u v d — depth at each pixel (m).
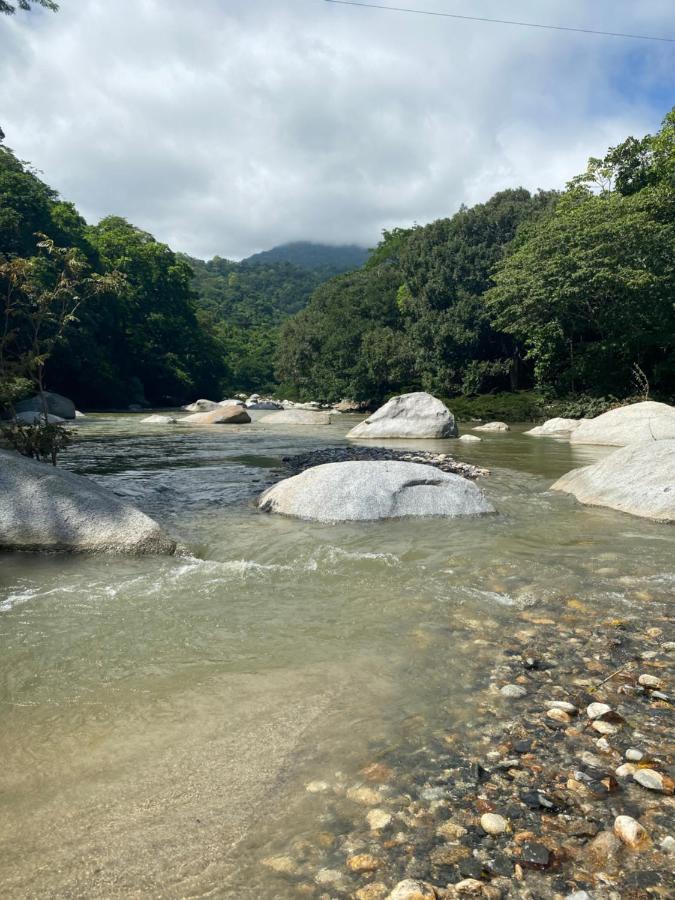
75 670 3.38
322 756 2.60
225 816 2.25
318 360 52.59
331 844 2.12
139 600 4.51
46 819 2.22
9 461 6.29
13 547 5.72
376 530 6.67
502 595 4.63
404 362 43.19
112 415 36.12
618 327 26.22
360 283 54.44
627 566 5.32
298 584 4.90
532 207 40.66
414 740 2.71
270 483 9.89
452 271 40.44
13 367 9.46
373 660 3.52
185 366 59.66
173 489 9.28
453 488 7.61
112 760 2.57
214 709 2.98
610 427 16.83
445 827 2.19
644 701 3.06
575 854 2.07
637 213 25.20
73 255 10.29
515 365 37.72
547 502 8.26
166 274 60.03
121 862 2.04
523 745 2.67
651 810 2.27
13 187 37.81
